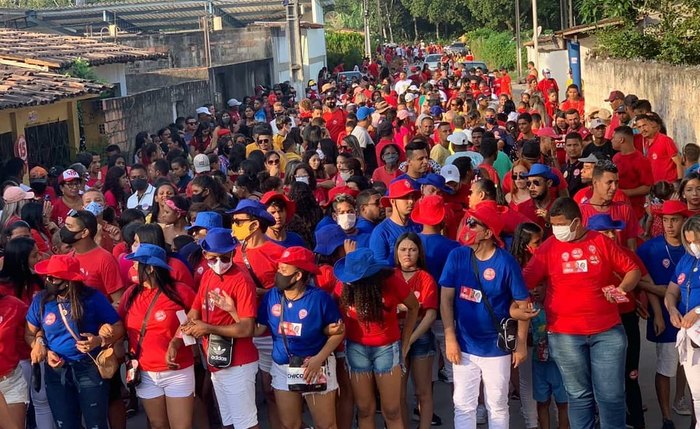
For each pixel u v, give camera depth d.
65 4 65.25
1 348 7.93
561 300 7.67
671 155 12.33
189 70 33.81
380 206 9.41
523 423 9.00
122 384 9.42
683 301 7.76
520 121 15.52
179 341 7.85
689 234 7.66
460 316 7.78
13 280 8.60
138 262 7.96
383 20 102.06
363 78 40.16
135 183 13.72
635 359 8.45
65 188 12.34
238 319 7.79
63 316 7.88
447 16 89.62
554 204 7.59
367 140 16.62
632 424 8.56
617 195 9.28
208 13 46.91
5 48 22.66
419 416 8.65
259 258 8.50
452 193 10.19
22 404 8.12
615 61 25.14
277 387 7.81
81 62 22.42
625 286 7.60
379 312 7.61
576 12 52.78
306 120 21.67
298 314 7.58
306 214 10.28
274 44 44.09
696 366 7.64
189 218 10.41
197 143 21.08
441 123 15.10
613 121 15.46
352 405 8.45
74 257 8.40
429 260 8.41
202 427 8.96
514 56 63.66
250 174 12.80
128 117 24.39
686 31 22.03
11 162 15.10
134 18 47.44
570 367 7.73
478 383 7.84
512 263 7.64
